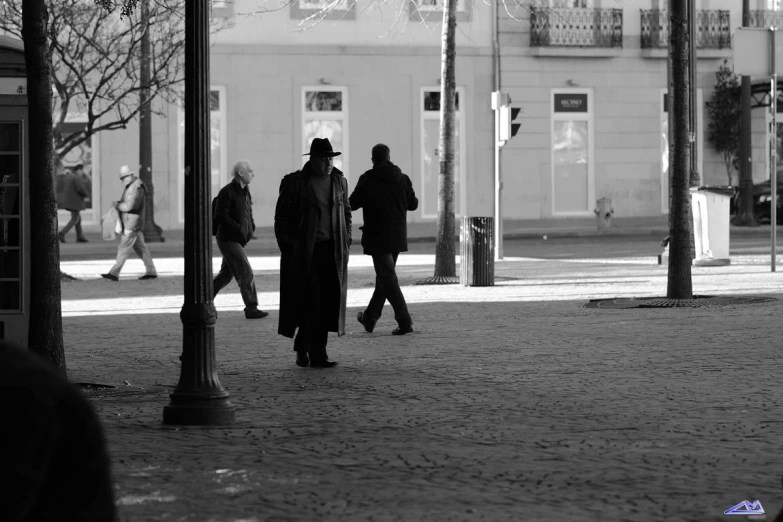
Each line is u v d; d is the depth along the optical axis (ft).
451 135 132.57
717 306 97.86
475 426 49.32
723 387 58.54
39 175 59.47
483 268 125.08
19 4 135.74
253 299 98.22
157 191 235.40
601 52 252.42
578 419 50.57
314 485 38.91
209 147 52.42
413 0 204.85
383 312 101.30
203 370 51.47
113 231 141.28
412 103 246.06
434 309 102.22
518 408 53.57
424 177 248.11
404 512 35.09
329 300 68.85
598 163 254.88
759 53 128.67
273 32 240.32
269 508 35.76
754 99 259.60
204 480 39.78
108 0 82.33
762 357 68.95
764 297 102.22
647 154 256.52
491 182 250.57
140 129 209.97
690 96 151.33
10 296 70.08
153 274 143.74
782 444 44.70
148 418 52.80
